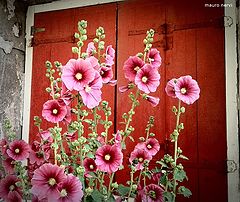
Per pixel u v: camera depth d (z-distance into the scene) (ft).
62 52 6.00
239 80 4.63
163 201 3.00
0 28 5.85
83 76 2.71
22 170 3.08
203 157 4.70
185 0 5.13
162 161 3.31
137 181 3.37
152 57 3.14
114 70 5.47
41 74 6.13
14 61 6.09
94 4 5.82
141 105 5.17
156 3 5.32
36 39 6.26
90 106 2.68
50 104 2.83
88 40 5.77
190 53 4.98
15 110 6.06
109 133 5.33
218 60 4.79
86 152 2.89
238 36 4.72
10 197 2.96
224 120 4.64
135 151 3.21
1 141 3.24
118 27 5.56
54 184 2.46
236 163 4.49
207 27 4.92
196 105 4.83
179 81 3.05
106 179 4.97
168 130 4.95
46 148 3.11
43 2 6.30
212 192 4.58
